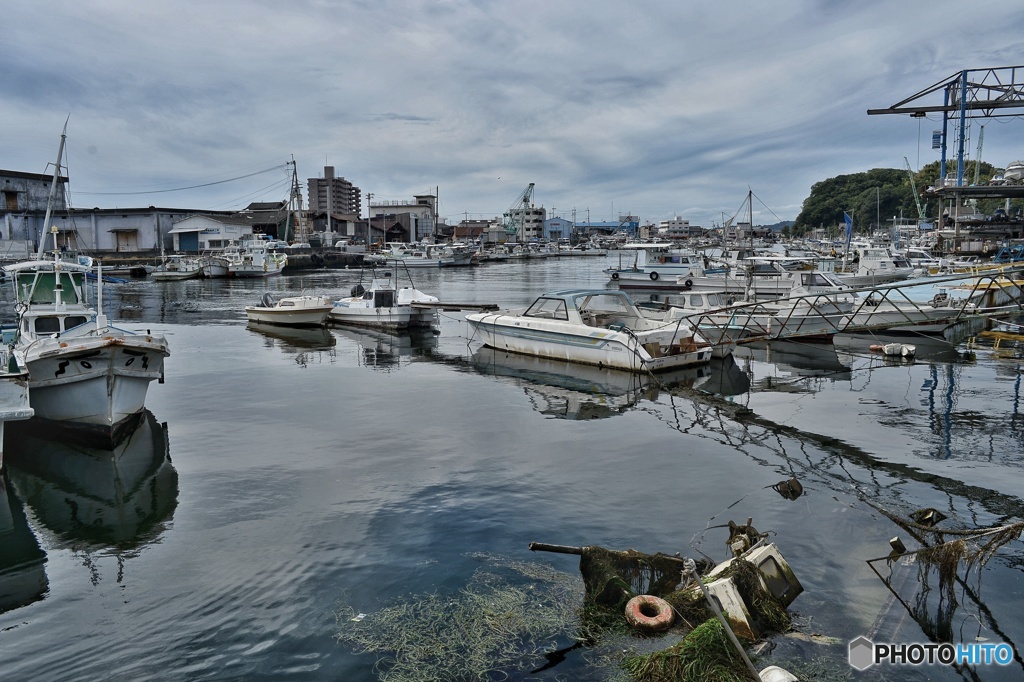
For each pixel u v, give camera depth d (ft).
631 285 140.15
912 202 420.77
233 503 30.01
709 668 17.13
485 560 24.18
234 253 217.77
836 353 69.87
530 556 24.47
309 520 27.94
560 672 18.04
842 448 36.99
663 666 17.54
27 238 203.41
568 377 58.08
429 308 87.76
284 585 22.77
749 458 35.37
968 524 26.96
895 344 68.28
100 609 21.72
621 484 31.55
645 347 60.29
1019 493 30.17
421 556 24.56
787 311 76.43
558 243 469.16
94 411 39.78
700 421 43.06
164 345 42.78
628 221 568.41
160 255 224.12
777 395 50.42
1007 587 21.98
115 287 172.35
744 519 27.48
